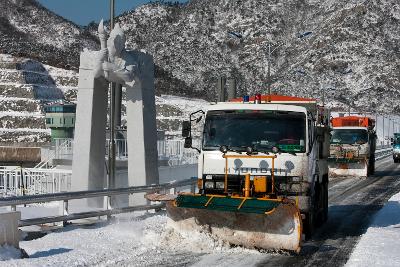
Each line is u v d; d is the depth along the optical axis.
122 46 18.53
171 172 26.59
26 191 21.66
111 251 11.36
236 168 12.39
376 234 13.59
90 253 11.11
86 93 18.86
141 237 12.93
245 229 11.57
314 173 13.47
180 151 32.12
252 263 10.50
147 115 19.41
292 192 12.26
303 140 12.39
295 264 10.55
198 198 11.47
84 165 18.86
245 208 10.90
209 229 11.87
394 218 17.08
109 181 19.73
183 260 10.59
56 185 21.48
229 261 10.59
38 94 97.19
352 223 16.36
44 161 29.27
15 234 10.88
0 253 10.39
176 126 99.06
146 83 19.38
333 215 18.22
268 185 12.27
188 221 11.98
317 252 11.84
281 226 11.30
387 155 68.56
